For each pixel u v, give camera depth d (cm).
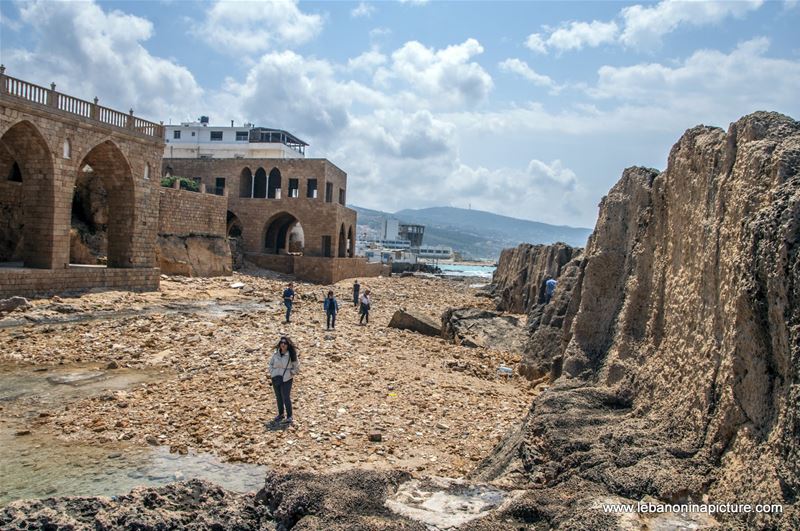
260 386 1808
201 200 5662
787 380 594
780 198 653
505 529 626
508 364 2558
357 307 4459
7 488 1069
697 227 935
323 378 1969
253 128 9119
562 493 709
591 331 1298
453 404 1786
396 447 1380
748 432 650
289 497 703
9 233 4100
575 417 940
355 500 693
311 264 6562
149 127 4147
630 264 1277
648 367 1005
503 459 1007
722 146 915
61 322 2800
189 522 679
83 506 682
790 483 542
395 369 2231
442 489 748
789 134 773
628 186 1419
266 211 7044
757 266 655
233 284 4862
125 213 4034
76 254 4425
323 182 6931
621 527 588
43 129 3244
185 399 1658
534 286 4088
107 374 1942
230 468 1201
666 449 756
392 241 19025
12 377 1877
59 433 1375
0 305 2803
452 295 6538
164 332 2648
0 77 2973
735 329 695
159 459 1237
